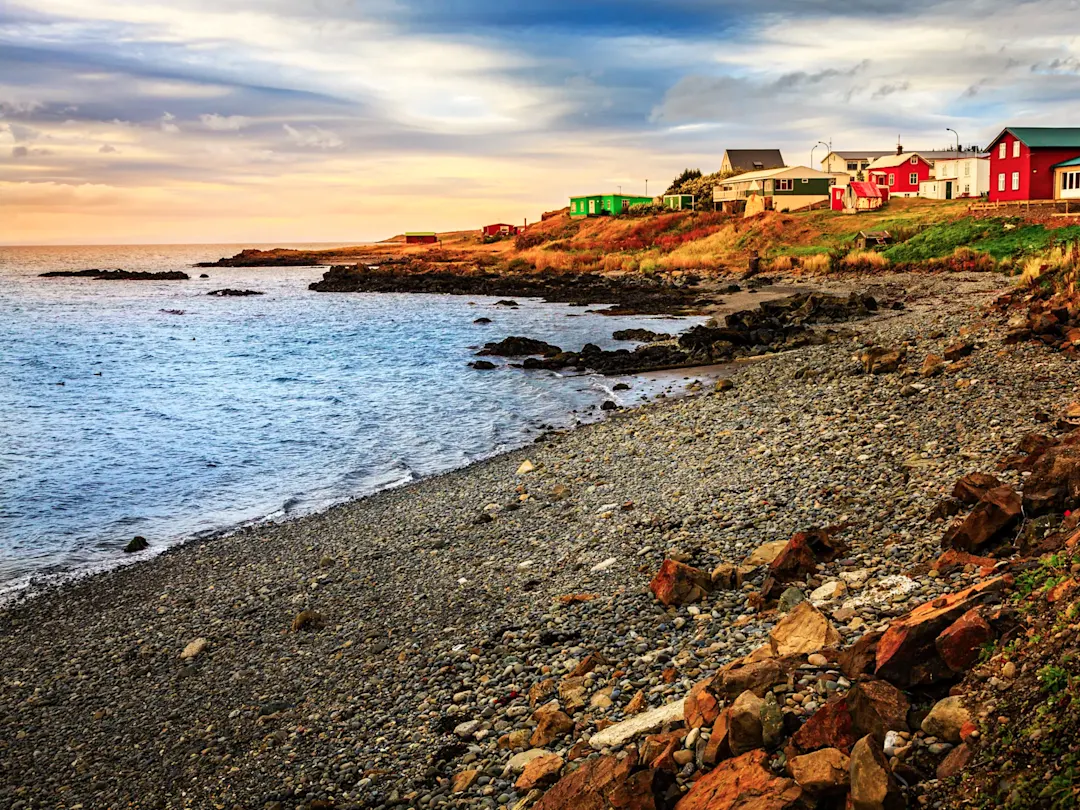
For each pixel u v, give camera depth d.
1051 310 22.55
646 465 18.91
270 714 10.09
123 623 13.78
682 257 86.31
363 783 8.06
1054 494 8.91
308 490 21.55
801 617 8.00
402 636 11.75
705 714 6.79
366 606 13.18
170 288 119.31
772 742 6.02
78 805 8.76
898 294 48.91
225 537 18.08
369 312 73.50
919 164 100.88
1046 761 4.77
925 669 6.10
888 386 21.17
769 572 10.22
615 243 106.19
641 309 60.12
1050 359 19.64
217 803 8.35
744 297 60.84
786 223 87.94
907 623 6.48
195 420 30.92
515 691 9.31
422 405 31.80
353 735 9.20
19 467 24.42
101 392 37.81
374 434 27.44
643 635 9.88
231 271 165.38
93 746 9.97
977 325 26.38
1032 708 5.18
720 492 15.16
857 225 81.56
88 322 71.88
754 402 23.52
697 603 10.37
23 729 10.54
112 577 16.05
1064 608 5.95
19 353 51.94
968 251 55.19
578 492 17.77
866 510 12.10
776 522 12.67
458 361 42.47
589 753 7.23
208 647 12.41
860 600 8.64
